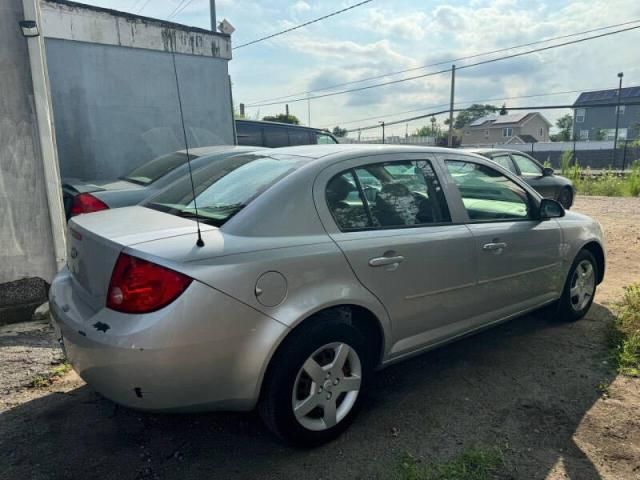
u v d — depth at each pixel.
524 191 4.04
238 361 2.39
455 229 3.35
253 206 2.61
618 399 3.25
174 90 8.52
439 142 49.31
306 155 3.08
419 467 2.59
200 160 5.87
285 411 2.55
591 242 4.56
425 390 3.38
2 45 4.24
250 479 2.50
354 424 2.97
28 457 2.65
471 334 3.61
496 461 2.63
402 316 3.04
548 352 3.96
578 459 2.66
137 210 3.12
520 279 3.83
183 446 2.76
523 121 68.31
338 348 2.72
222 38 8.95
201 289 2.27
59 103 7.44
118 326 2.25
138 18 7.94
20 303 4.53
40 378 3.47
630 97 63.41
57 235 4.60
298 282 2.54
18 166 4.40
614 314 4.79
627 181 18.55
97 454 2.68
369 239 2.86
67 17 7.27
